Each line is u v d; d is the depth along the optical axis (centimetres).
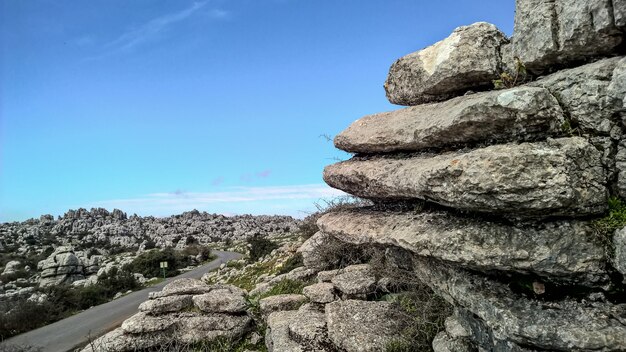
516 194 327
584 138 345
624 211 328
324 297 789
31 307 2089
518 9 432
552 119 350
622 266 315
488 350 394
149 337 896
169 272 3984
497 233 366
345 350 564
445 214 436
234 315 935
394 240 468
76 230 8556
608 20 337
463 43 483
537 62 411
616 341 294
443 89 521
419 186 410
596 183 331
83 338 1662
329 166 638
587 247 330
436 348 472
